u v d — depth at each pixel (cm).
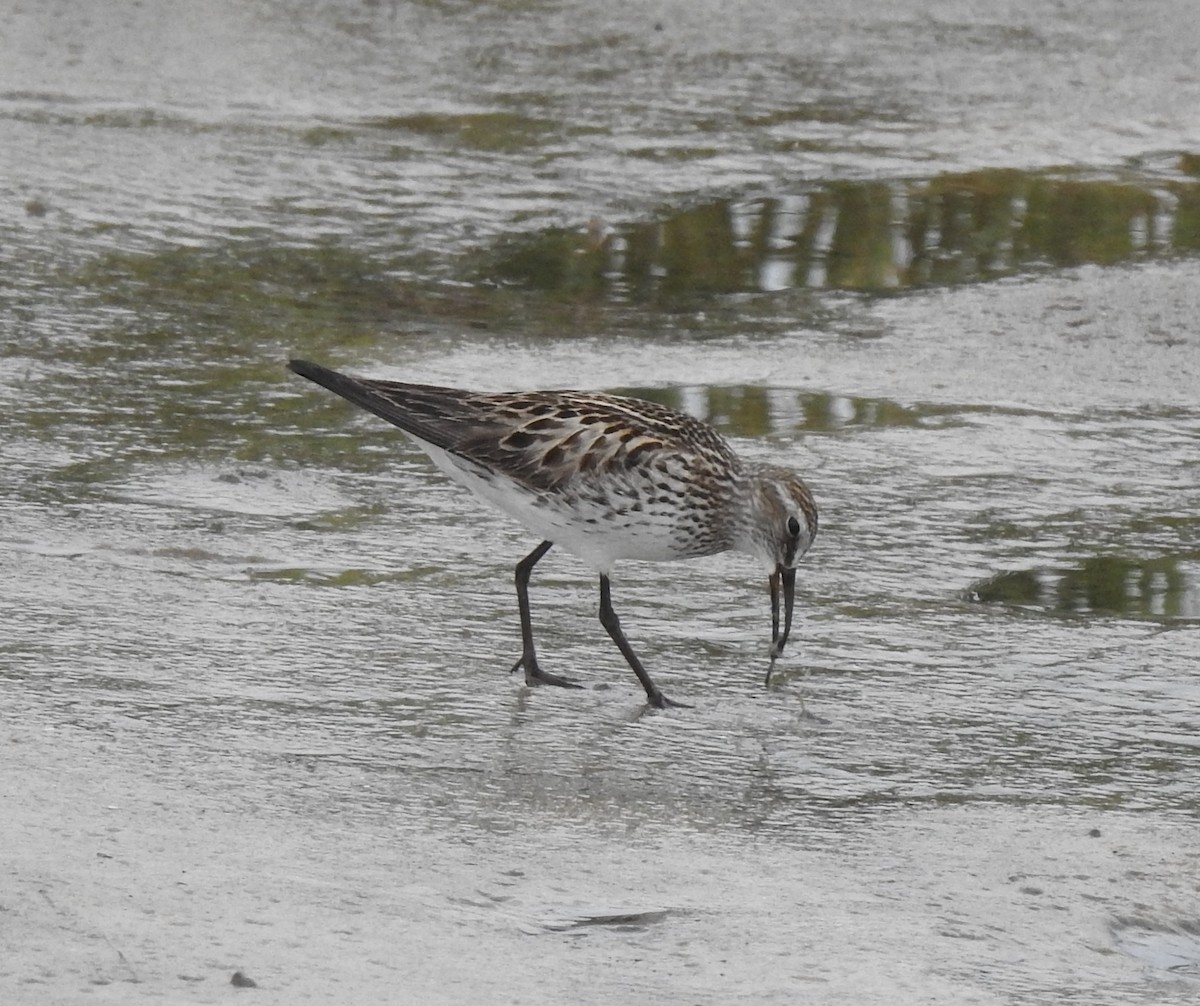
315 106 2511
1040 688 1113
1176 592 1288
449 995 700
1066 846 895
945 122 2548
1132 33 2944
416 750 966
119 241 2002
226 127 2398
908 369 1758
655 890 818
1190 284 1977
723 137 2459
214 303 1850
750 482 1142
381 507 1378
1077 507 1447
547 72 2698
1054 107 2617
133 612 1136
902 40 2889
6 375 1606
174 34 2742
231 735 962
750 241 2117
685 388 1689
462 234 2108
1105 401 1691
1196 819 937
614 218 2178
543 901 798
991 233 2152
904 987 739
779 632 1179
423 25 2870
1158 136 2516
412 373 1680
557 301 1928
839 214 2205
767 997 721
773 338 1836
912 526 1394
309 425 1545
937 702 1086
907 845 886
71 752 916
